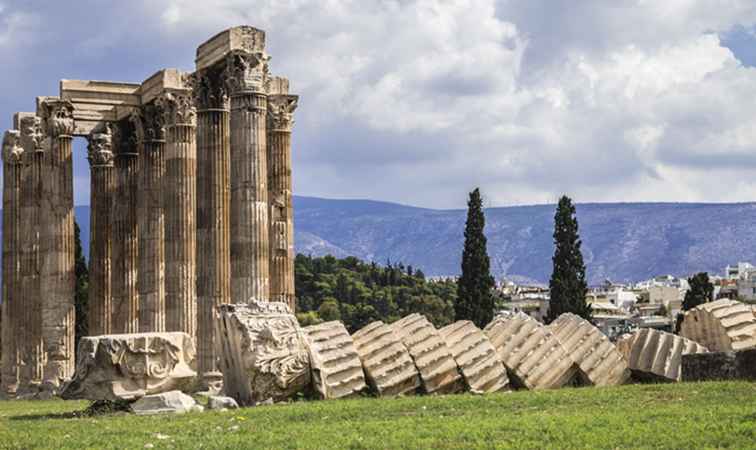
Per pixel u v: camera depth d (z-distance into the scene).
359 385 45.22
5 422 43.97
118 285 85.81
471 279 134.00
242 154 69.62
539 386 46.62
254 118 69.88
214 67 72.69
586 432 31.77
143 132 80.81
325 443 31.89
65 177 82.56
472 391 45.59
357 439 32.25
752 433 30.31
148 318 79.12
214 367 71.25
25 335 89.06
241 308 45.72
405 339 46.69
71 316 82.69
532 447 29.86
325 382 44.75
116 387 46.06
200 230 73.06
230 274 70.12
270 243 76.12
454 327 47.91
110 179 88.62
